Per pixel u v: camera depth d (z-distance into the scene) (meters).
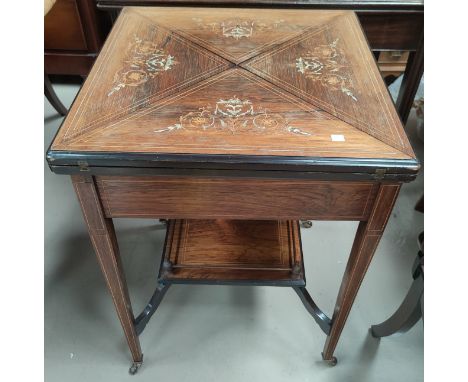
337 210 0.70
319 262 1.31
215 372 1.05
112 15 1.38
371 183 0.65
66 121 0.68
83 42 1.47
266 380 1.04
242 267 0.97
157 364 1.06
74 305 1.19
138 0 1.14
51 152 0.61
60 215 1.44
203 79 0.79
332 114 0.71
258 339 1.12
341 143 0.65
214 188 0.66
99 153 0.61
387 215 0.69
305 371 1.05
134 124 0.67
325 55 0.87
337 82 0.79
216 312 1.17
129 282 1.25
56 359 1.08
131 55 0.85
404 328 0.98
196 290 1.23
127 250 1.34
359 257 0.78
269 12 1.03
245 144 0.64
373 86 0.78
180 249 1.01
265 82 0.78
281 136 0.66
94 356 1.08
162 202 0.69
